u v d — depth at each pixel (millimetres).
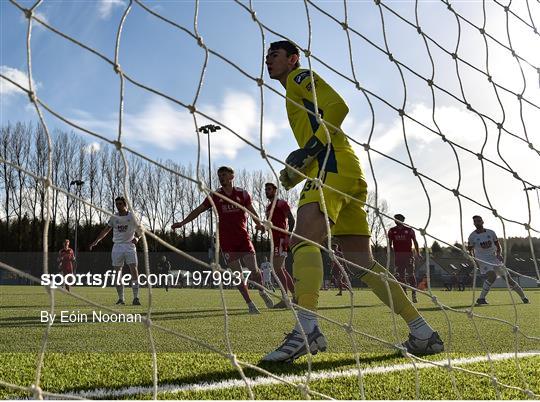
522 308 8352
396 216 8914
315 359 2846
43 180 1363
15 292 14156
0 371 2402
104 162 37812
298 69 2973
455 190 2439
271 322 5242
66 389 2064
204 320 5453
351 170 2748
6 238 36219
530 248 2715
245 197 6555
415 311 3090
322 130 2711
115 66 1558
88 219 38219
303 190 2754
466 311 2336
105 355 2943
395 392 2082
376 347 3477
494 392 2133
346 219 2998
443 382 2289
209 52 1816
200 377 2316
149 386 2129
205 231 38812
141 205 37812
